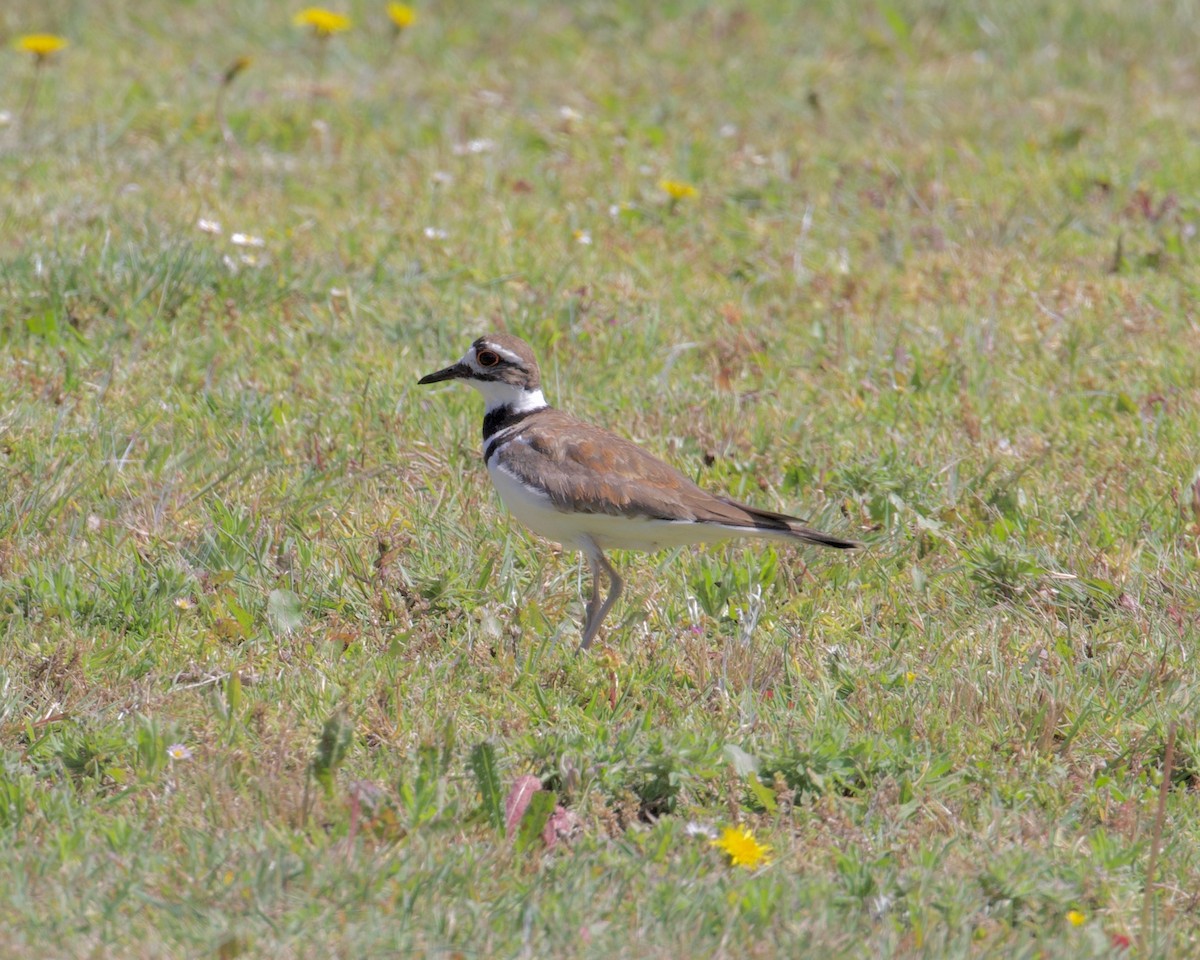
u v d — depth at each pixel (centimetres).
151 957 905
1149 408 1747
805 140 2578
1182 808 1135
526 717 1216
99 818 1066
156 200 2173
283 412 1691
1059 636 1347
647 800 1126
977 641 1337
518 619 1348
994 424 1734
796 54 2994
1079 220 2283
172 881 989
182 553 1423
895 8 3169
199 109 2570
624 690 1260
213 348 1802
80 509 1477
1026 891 1015
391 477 1580
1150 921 1009
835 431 1703
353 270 2034
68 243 1955
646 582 1447
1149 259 2161
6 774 1102
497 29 3089
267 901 961
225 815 1064
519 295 1978
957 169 2464
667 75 2869
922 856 1054
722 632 1361
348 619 1352
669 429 1697
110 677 1244
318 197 2280
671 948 940
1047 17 3122
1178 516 1523
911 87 2831
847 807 1120
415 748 1163
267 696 1227
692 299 2023
